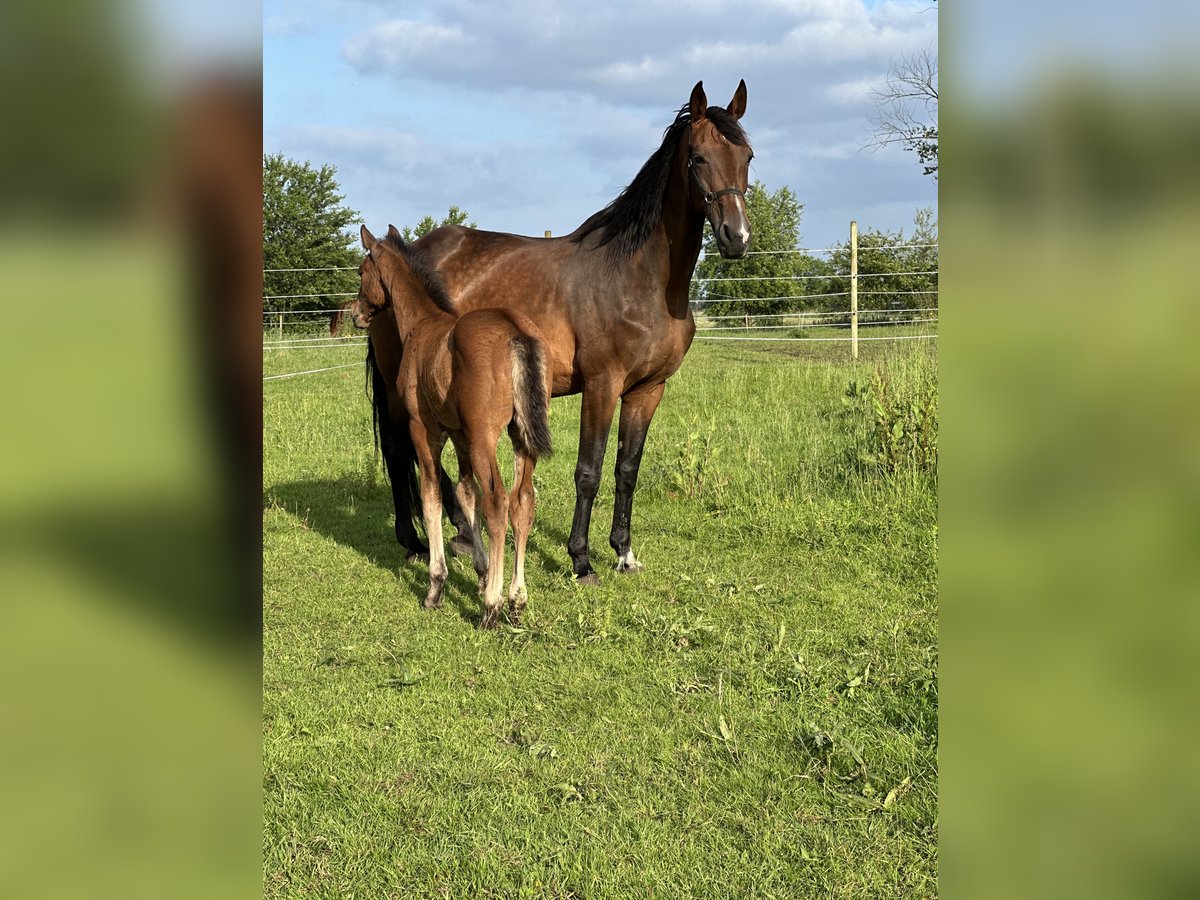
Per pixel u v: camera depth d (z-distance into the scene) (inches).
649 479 312.7
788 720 144.7
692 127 203.8
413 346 203.8
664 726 146.2
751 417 400.2
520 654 178.1
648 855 112.0
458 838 116.4
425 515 208.2
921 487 271.9
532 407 181.9
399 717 151.6
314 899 104.7
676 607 202.2
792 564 230.8
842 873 107.7
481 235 240.7
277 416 444.1
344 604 210.5
